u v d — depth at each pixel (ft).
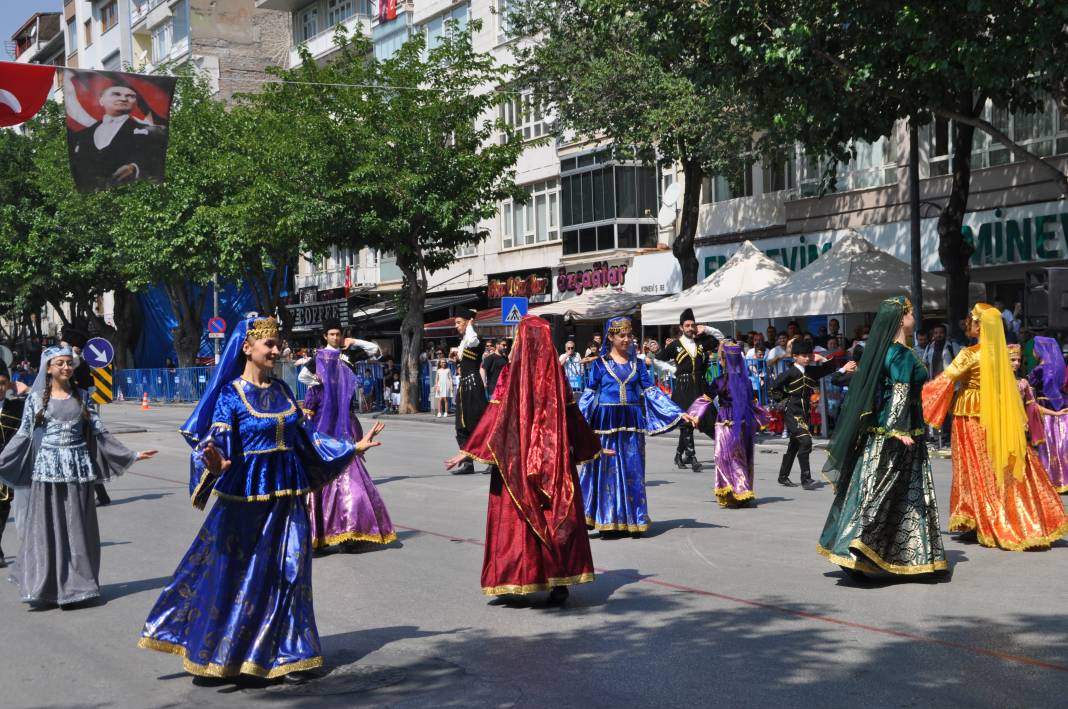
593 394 33.73
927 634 21.39
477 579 28.35
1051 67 48.83
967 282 67.56
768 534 33.60
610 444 33.42
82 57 237.45
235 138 124.77
